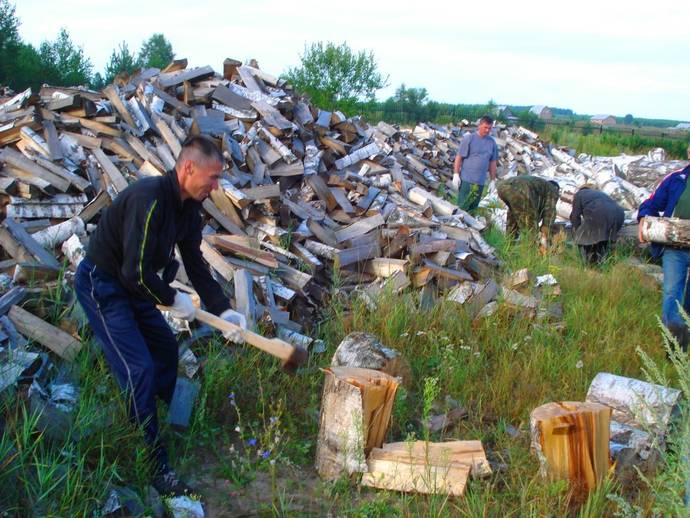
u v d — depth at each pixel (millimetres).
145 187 2973
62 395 3371
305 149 8023
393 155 11734
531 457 3566
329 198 7293
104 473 2902
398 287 5703
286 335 4645
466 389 4426
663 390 3770
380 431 3469
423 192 9094
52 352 3748
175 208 3115
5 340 3596
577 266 8031
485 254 7562
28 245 4441
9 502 2680
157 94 6945
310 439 3764
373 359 4172
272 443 3477
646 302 6730
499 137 18078
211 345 4223
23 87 30312
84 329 3852
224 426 3744
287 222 6113
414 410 4160
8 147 5621
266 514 3076
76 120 5902
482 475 3365
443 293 6066
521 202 8727
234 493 3217
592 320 5902
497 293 5969
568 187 11344
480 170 10109
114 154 5902
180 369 4016
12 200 4961
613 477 3357
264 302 4871
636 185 12312
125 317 3123
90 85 33500
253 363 4246
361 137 9820
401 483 3273
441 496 3234
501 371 4676
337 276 5703
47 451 2965
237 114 7508
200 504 2992
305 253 5855
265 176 6820
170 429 3568
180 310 3152
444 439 3865
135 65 35281
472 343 5086
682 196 5301
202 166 3027
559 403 3416
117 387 3465
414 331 5203
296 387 4160
